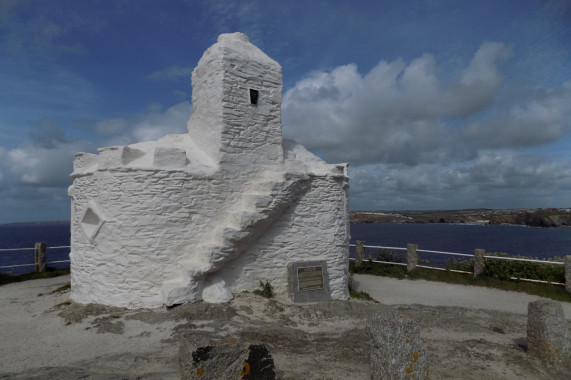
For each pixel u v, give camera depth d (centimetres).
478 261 1209
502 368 534
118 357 515
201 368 331
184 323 642
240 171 830
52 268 1289
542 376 516
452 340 659
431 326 730
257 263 834
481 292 1112
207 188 784
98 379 427
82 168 823
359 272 1439
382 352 397
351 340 620
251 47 910
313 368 493
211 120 836
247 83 851
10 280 1147
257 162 856
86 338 592
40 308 793
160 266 732
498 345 629
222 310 696
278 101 902
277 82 902
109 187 742
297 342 595
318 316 752
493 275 1192
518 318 816
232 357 349
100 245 743
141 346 561
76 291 808
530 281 1121
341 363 517
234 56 832
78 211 823
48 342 580
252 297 786
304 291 843
